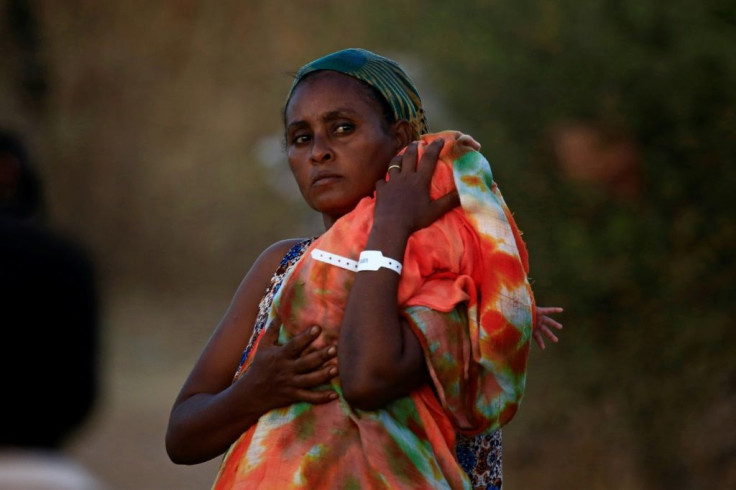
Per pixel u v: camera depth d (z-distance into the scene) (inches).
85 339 205.8
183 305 1819.6
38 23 2111.2
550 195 767.1
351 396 264.2
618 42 729.0
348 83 300.5
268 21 2085.4
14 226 206.2
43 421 199.6
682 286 736.3
